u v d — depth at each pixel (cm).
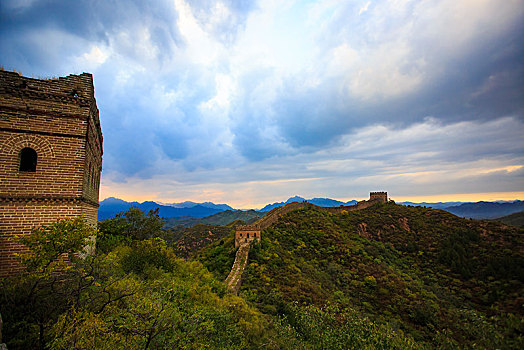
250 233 4119
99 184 2069
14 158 1138
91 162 1485
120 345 704
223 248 4166
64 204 1199
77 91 1276
